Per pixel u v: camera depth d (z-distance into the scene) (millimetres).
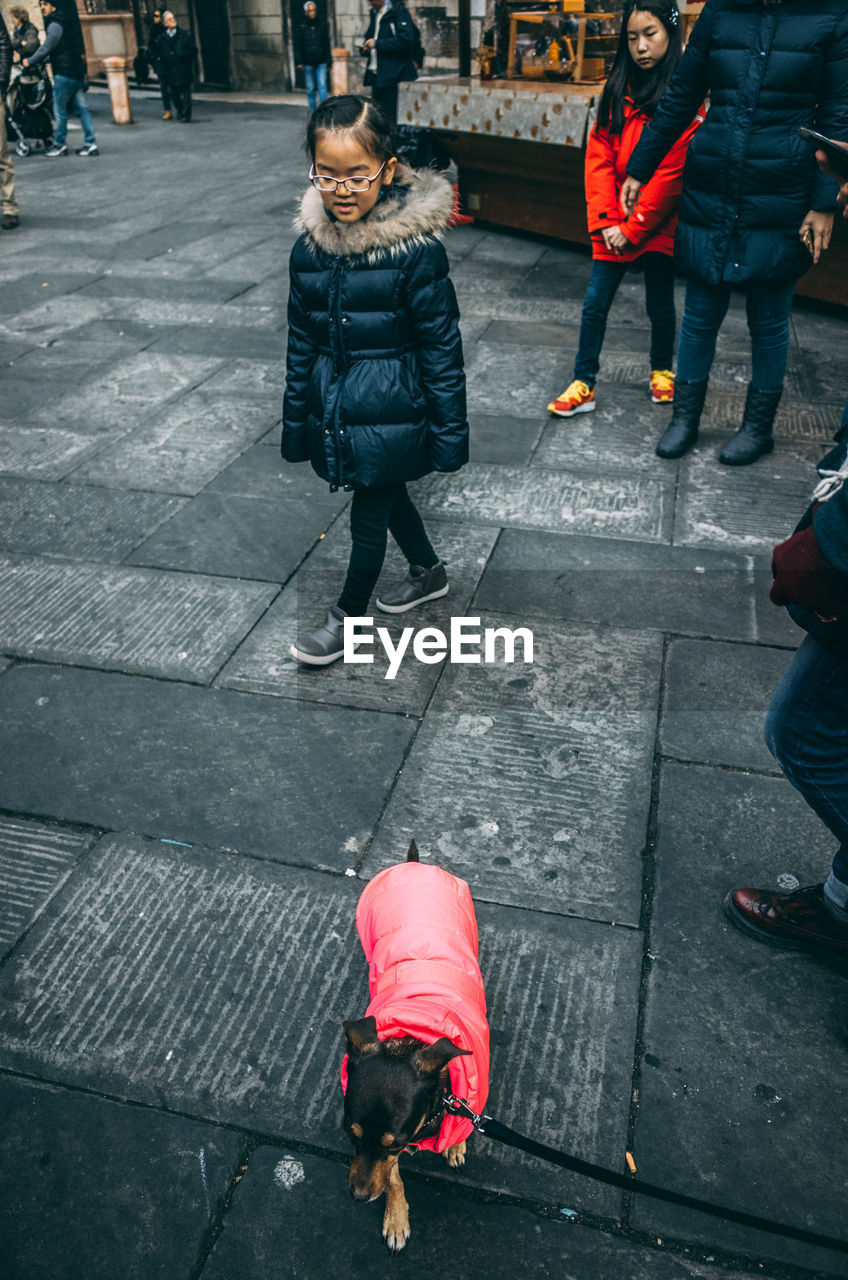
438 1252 1838
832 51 3623
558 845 2688
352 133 2545
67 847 2699
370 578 3305
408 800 2844
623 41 4273
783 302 4277
